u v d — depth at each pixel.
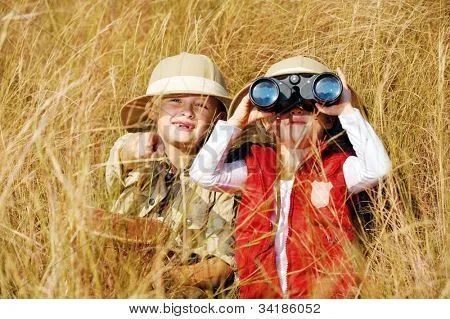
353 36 5.66
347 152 4.30
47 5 6.27
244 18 6.16
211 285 3.99
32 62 5.74
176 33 6.06
